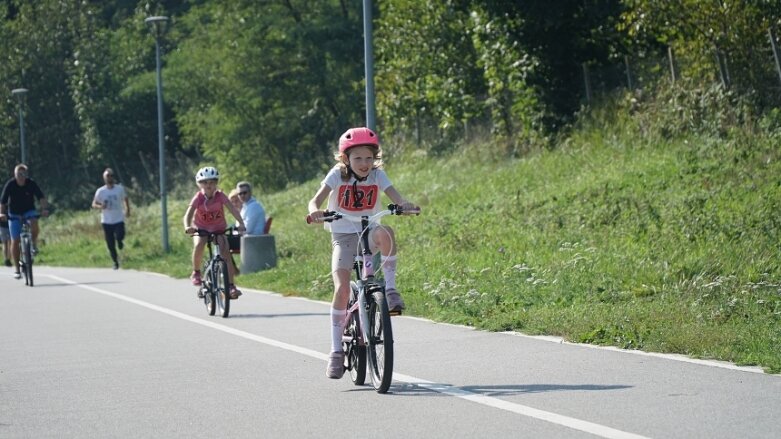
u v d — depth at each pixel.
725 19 35.59
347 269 14.82
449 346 18.25
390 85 51.50
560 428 11.68
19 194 36.75
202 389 15.12
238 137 73.69
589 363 15.87
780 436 10.91
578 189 33.59
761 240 23.89
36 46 98.75
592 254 25.59
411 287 26.09
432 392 14.16
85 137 97.44
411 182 46.28
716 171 31.00
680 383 13.95
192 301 28.41
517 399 13.38
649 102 39.38
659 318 18.45
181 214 63.47
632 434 11.25
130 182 96.88
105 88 98.25
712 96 36.12
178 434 12.27
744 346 15.86
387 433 11.87
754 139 32.84
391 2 50.81
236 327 22.23
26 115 97.94
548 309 20.78
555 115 43.06
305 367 16.78
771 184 28.44
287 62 72.69
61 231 68.00
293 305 26.20
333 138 73.25
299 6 73.31
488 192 38.53
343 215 14.42
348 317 14.98
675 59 39.28
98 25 104.12
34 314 26.78
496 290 23.48
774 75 35.91
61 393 15.27
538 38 42.81
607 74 43.44
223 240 24.86
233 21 73.25
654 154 35.28
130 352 19.22
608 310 19.69
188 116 78.81
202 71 75.44
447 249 30.84
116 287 34.09
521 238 29.64
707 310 18.83
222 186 77.00
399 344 18.70
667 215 27.77
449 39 48.47
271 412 13.30
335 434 11.93
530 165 40.28
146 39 102.75
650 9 37.00
